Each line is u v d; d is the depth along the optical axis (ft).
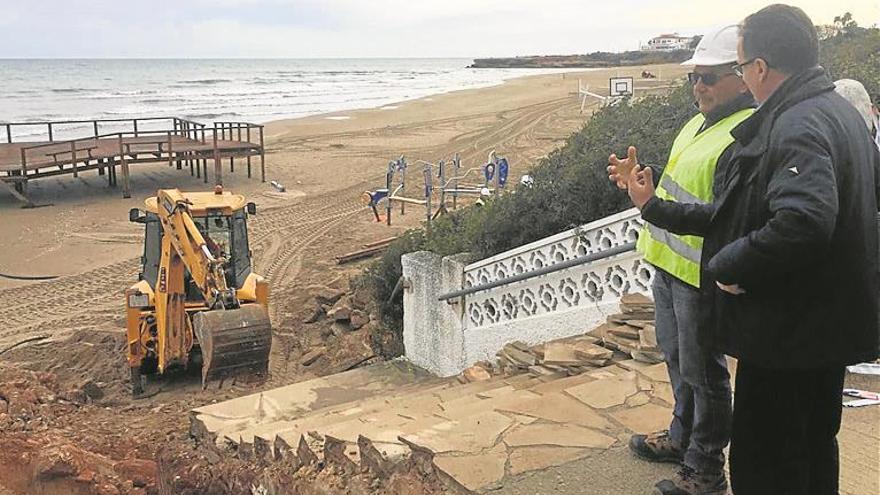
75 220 74.18
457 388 22.02
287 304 50.88
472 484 13.05
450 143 122.31
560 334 24.22
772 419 9.37
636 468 13.38
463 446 14.38
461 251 32.81
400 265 38.78
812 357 8.76
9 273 58.49
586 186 26.81
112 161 87.25
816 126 8.57
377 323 40.63
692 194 11.43
